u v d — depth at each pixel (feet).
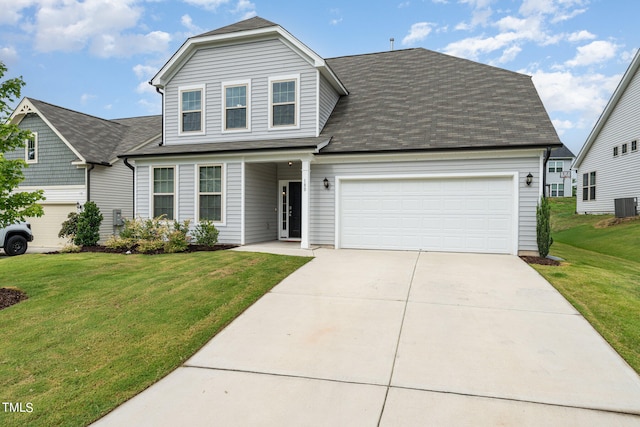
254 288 21.72
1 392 11.51
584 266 27.58
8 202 20.93
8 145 22.04
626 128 63.62
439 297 20.22
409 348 14.30
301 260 29.12
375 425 9.80
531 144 30.63
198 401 11.10
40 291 21.02
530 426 9.69
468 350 14.07
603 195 71.51
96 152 55.31
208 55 41.88
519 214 31.96
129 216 59.36
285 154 36.01
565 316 17.31
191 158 39.06
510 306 18.70
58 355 13.91
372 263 28.60
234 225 38.22
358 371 12.71
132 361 13.58
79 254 33.68
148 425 9.99
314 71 38.60
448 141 33.42
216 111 41.63
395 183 35.27
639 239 46.55
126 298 19.81
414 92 43.19
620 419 9.99
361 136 37.06
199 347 14.75
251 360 13.66
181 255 31.40
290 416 10.26
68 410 10.64
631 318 16.76
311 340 15.20
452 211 33.86
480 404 10.69
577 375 12.22
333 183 36.52
